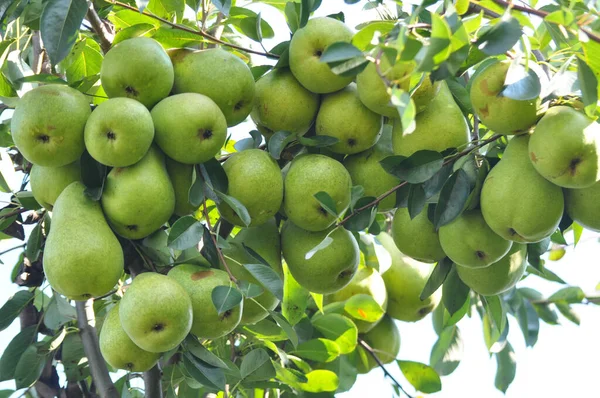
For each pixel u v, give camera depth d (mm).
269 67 2000
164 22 1969
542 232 1900
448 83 1979
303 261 1979
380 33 1771
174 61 1943
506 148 1915
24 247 2123
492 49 1758
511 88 1792
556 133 1846
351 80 1961
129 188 1873
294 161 1971
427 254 2016
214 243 1899
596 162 1852
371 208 1951
